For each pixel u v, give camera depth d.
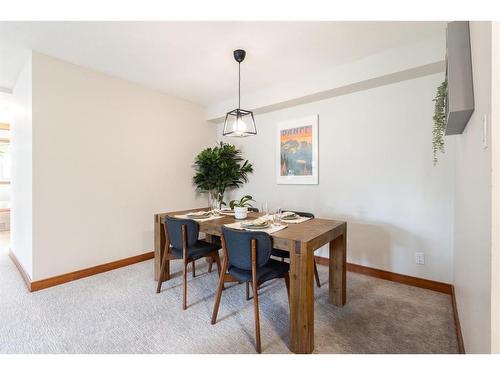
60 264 2.61
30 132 2.46
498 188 0.87
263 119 3.84
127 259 3.20
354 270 2.95
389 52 2.41
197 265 3.18
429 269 2.48
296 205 3.51
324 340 1.70
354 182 2.95
